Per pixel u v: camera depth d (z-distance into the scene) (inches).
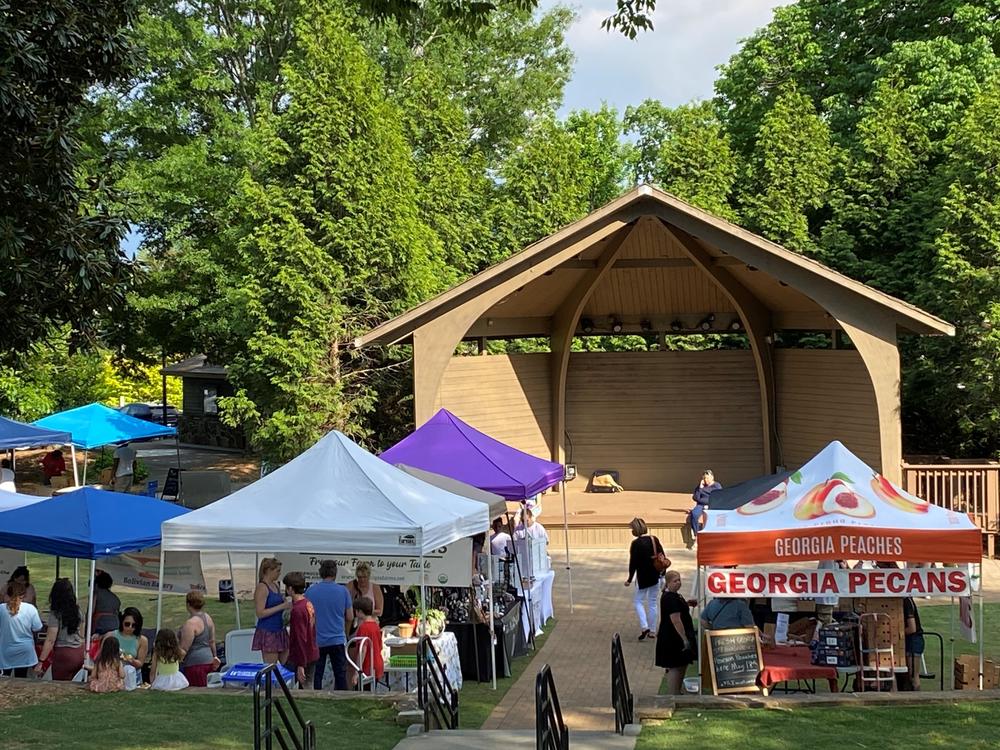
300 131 1087.0
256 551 470.0
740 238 856.9
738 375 1093.1
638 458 1104.2
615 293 1080.8
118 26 572.4
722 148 1280.8
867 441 932.0
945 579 446.9
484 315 1020.5
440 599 564.1
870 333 858.8
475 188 1407.5
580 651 605.6
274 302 1075.3
